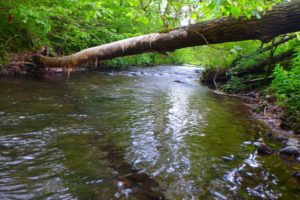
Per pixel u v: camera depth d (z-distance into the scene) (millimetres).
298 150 4090
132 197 2688
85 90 7691
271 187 3084
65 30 11719
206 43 4270
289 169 3561
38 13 8570
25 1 8812
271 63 9641
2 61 9102
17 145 3639
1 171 2977
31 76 9086
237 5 3117
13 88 6840
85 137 4141
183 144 4242
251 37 3959
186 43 4355
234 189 3004
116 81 10039
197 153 3932
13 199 2514
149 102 6941
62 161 3326
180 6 4148
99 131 4461
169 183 3029
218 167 3516
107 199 2617
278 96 6484
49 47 10828
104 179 2992
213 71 12648
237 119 5969
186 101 7543
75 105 5910
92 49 5648
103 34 13867
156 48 4645
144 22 4547
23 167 3105
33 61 9742
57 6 9523
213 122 5578
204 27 4090
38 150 3557
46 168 3129
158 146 4082
